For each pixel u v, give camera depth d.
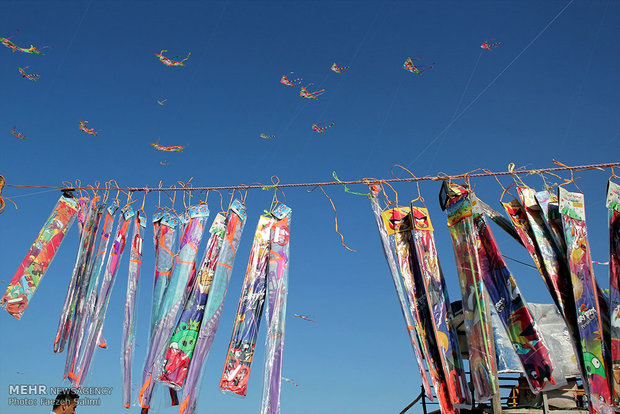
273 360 5.92
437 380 5.79
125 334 6.41
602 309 6.10
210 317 6.25
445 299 6.16
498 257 6.13
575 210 6.11
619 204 6.07
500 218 6.66
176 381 5.98
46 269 6.48
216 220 6.74
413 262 6.27
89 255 6.68
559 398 8.13
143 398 6.04
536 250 6.17
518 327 5.91
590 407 5.50
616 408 5.51
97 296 6.54
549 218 6.27
